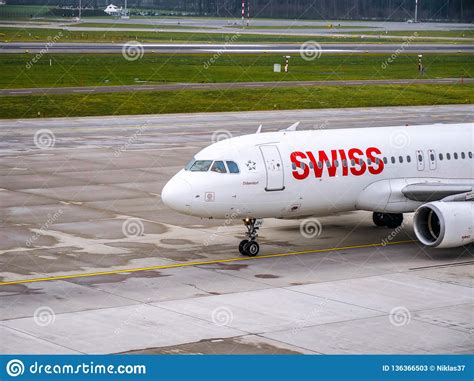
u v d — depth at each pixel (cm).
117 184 5872
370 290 3628
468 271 3947
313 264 4031
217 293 3550
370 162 4422
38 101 9675
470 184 4462
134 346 2938
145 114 9194
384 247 4375
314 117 9119
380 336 3067
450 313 3331
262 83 11669
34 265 3934
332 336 3061
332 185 4303
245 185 4069
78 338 3003
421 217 4172
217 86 11256
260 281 3738
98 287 3609
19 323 3147
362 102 10325
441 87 11831
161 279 3744
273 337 3042
